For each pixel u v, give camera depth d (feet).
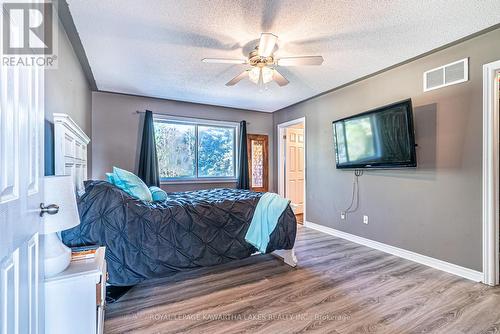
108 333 5.24
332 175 12.94
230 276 7.95
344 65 9.52
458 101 7.91
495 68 7.09
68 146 6.29
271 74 8.45
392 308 6.14
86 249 5.14
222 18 6.57
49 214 3.64
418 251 9.07
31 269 3.05
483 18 6.56
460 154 7.88
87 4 5.94
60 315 3.98
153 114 13.94
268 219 8.35
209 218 7.63
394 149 9.25
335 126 12.01
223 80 11.12
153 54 8.57
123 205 6.44
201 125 15.71
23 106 2.82
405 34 7.35
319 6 6.08
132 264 6.37
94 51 8.31
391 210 10.01
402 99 9.51
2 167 2.27
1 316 2.21
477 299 6.51
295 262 8.66
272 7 6.12
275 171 17.80
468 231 7.70
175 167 14.85
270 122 17.89
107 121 12.84
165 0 5.83
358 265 8.80
